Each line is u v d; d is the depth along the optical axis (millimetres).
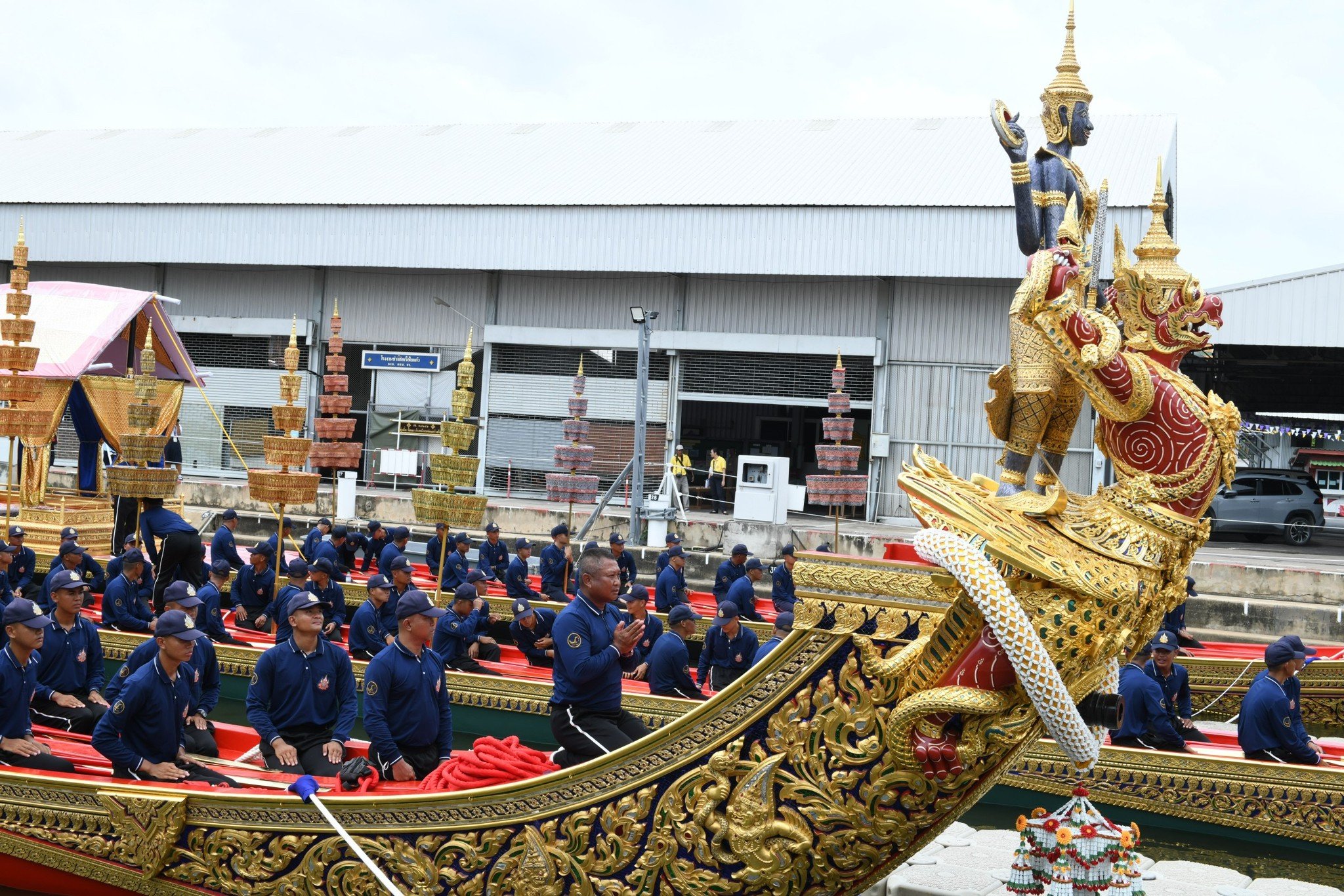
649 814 5781
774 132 36062
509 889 6141
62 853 7133
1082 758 4988
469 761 7074
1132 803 11039
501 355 34469
